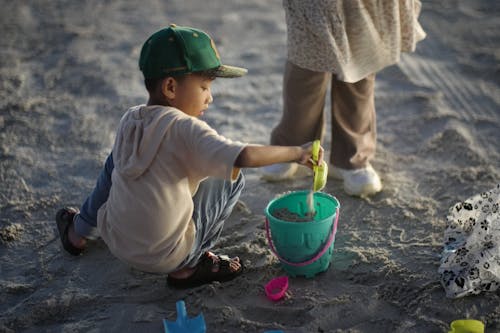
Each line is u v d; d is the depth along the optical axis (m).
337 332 2.08
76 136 3.78
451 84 4.26
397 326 2.10
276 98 4.30
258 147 1.97
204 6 6.44
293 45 2.66
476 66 4.50
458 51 4.79
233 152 1.93
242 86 4.53
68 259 2.60
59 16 6.21
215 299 2.29
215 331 2.13
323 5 2.52
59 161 3.49
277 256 2.36
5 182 3.26
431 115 3.82
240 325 2.14
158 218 2.08
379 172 3.26
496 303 2.17
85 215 2.52
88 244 2.68
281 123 3.08
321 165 2.15
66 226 2.59
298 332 2.10
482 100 4.00
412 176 3.20
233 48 5.25
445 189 3.04
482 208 2.35
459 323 2.01
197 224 2.23
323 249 2.32
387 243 2.62
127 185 2.11
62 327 2.18
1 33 5.71
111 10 6.39
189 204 2.13
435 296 2.23
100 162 3.46
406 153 3.45
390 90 4.27
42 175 3.34
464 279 2.20
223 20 5.96
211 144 1.96
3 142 3.69
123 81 4.62
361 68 2.71
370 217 2.83
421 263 2.45
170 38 2.06
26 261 2.61
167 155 2.05
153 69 2.08
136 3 6.62
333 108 2.99
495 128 3.62
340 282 2.37
